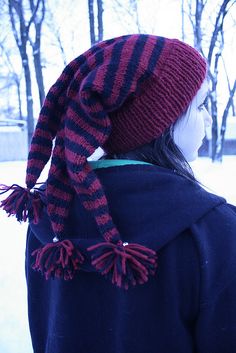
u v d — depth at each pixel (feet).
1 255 11.59
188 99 2.40
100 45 2.58
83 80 2.23
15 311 8.53
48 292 3.17
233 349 2.37
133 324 2.45
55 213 2.43
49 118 2.64
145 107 2.33
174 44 2.40
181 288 2.30
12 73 49.14
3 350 7.25
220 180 21.08
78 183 2.14
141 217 2.25
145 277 2.02
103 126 2.19
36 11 34.94
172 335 2.39
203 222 2.31
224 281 2.25
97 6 32.58
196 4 33.12
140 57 2.25
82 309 2.73
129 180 2.34
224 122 31.17
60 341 2.83
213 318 2.33
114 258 2.02
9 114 55.57
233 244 2.29
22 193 2.61
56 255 2.30
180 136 2.58
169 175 2.38
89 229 2.39
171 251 2.27
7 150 42.27
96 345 2.72
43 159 2.66
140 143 2.49
